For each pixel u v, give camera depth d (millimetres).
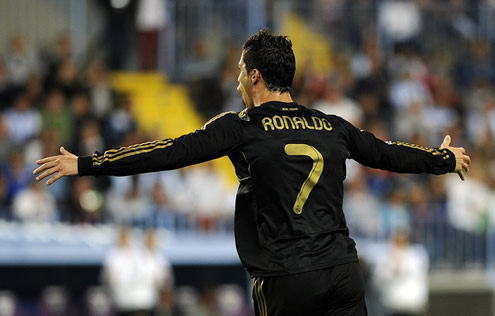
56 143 44781
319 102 51531
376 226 43219
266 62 12992
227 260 43375
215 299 40969
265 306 12781
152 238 37125
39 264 41844
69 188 43531
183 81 56031
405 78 54781
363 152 13227
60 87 49188
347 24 60469
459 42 60594
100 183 43688
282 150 12586
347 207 43312
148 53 56125
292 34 59656
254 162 12570
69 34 56938
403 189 44844
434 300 43438
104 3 55906
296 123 12859
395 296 38094
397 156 13383
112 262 36438
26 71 51000
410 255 38375
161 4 56312
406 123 51375
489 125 54875
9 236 42031
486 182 47125
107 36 55875
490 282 43750
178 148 12234
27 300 41844
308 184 12594
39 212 42594
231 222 45094
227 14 57875
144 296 36375
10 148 45062
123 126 47812
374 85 54062
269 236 12594
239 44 56906
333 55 59281
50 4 57156
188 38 56938
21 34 56531
